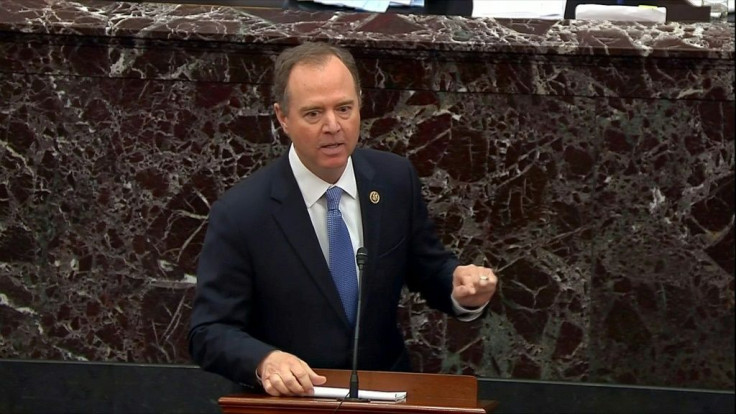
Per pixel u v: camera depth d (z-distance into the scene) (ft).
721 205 48.06
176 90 48.21
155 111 48.44
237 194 39.22
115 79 48.26
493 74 47.52
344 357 38.73
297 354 38.70
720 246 48.32
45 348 49.96
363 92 47.85
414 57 47.32
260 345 35.86
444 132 48.08
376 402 32.78
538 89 47.55
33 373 49.75
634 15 51.16
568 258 48.65
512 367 49.39
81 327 49.83
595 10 51.65
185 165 48.73
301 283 38.58
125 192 49.03
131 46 47.85
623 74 47.32
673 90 47.37
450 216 48.67
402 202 40.01
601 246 48.52
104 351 49.90
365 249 37.40
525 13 53.31
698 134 47.70
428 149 48.21
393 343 40.40
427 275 40.78
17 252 49.52
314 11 51.03
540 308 49.03
